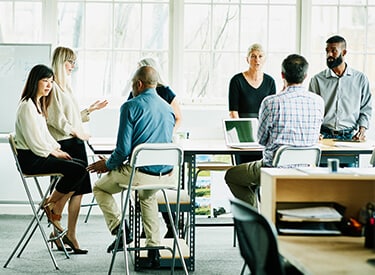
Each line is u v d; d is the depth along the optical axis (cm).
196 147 496
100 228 649
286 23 709
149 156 422
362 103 570
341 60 560
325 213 283
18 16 709
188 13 710
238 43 710
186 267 486
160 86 556
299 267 225
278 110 436
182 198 491
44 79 512
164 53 714
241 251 242
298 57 437
